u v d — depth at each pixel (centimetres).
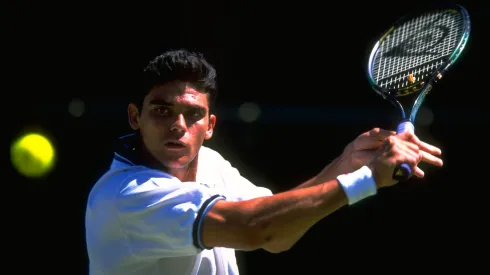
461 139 2938
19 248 2850
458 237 2962
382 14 2847
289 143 2914
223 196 1177
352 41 2889
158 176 1206
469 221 2959
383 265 2953
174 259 1255
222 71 2895
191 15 2859
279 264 2997
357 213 2978
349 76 2898
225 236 1138
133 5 2834
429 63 1410
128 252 1227
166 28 2858
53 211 2839
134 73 2844
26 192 2817
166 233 1163
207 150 1405
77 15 2819
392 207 2981
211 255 1291
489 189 2944
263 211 1127
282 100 2911
